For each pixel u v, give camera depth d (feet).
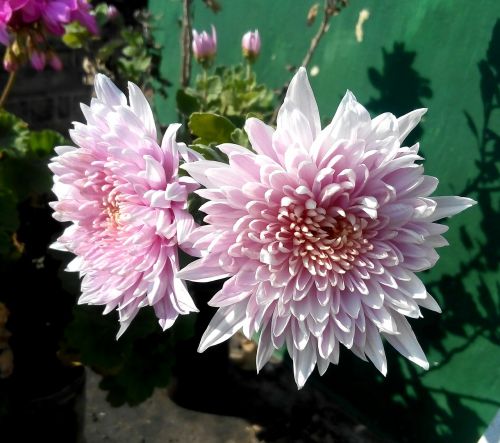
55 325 1.07
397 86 1.10
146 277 0.63
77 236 0.69
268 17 1.33
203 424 1.28
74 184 0.67
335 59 1.20
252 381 1.39
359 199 0.61
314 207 0.61
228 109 1.11
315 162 0.60
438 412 1.16
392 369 1.23
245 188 0.59
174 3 1.58
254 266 0.62
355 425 1.31
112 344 0.94
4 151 0.99
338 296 0.65
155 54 1.43
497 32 0.94
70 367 1.08
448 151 1.05
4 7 0.87
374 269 0.64
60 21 0.92
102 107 0.66
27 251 1.06
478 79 0.98
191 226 0.62
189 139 0.89
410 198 0.62
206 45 1.10
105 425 1.26
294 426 1.29
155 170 0.61
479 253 1.03
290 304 0.64
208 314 1.16
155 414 1.30
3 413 0.97
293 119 0.59
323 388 1.39
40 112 2.18
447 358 1.13
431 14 1.02
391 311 0.69
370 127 0.60
